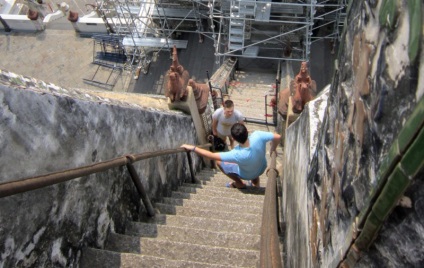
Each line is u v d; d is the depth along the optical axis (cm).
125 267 333
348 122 179
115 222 392
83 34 1708
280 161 857
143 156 412
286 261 376
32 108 258
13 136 241
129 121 430
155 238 408
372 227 129
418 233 110
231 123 852
